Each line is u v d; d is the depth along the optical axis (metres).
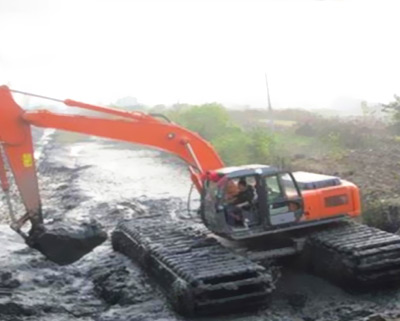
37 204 12.34
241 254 12.01
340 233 12.05
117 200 21.95
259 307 10.64
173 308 10.80
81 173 29.38
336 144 26.84
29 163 12.30
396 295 11.07
